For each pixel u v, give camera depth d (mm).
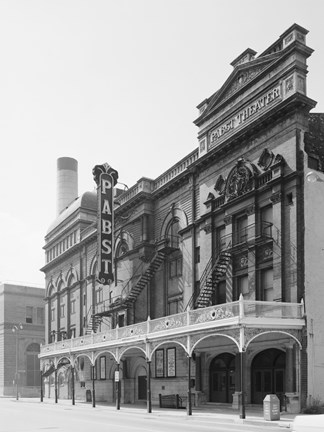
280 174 27391
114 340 34531
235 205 30891
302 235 26188
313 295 25781
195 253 34844
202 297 31109
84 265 52562
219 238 32844
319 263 26344
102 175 42875
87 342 38938
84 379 49531
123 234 43906
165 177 39656
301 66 27828
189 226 35344
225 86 33094
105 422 24422
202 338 26234
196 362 32719
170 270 37875
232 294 30359
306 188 26562
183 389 33906
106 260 41938
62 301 57844
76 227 55219
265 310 24703
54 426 22469
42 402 48094
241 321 23547
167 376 35688
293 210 26641
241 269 30156
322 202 27078
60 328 57500
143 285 38844
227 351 30375
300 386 24859
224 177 32500
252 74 31109
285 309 25062
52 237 62594
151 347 30609
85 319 51031
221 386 31469
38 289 79562
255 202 29250
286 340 26031
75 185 79125
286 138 27641
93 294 49562
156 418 26281
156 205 40375
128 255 41969
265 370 28531
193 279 34500
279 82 28719
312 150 27312
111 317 44344
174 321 28547
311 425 7984
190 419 24812
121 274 43031
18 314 76812
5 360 74250
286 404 25359
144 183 40719
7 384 73500
